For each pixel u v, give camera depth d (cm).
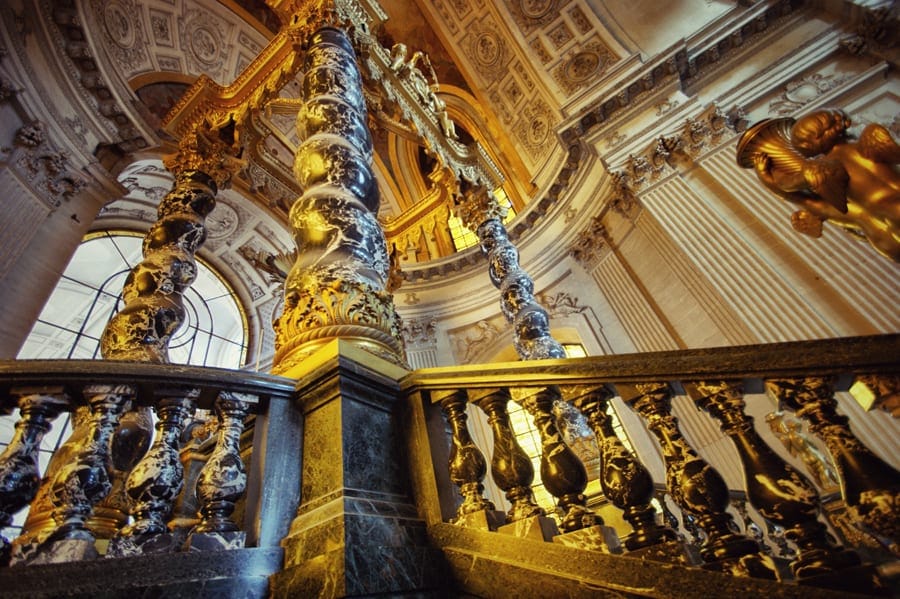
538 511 155
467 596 146
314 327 215
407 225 685
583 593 128
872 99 630
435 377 195
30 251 634
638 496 139
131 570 117
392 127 576
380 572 134
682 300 680
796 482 114
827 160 123
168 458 148
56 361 138
